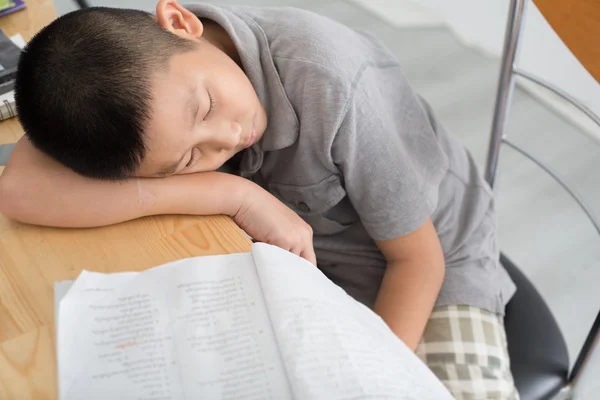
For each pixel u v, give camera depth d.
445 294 1.03
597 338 0.93
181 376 0.50
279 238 0.74
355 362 0.51
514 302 1.07
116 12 0.71
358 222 1.06
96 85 0.63
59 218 0.67
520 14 0.96
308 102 0.83
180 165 0.70
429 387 0.53
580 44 0.79
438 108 2.02
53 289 0.59
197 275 0.58
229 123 0.72
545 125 1.97
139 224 0.68
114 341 0.52
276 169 0.96
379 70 0.97
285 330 0.53
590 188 1.79
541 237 1.69
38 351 0.53
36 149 0.73
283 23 0.89
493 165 1.17
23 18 1.00
